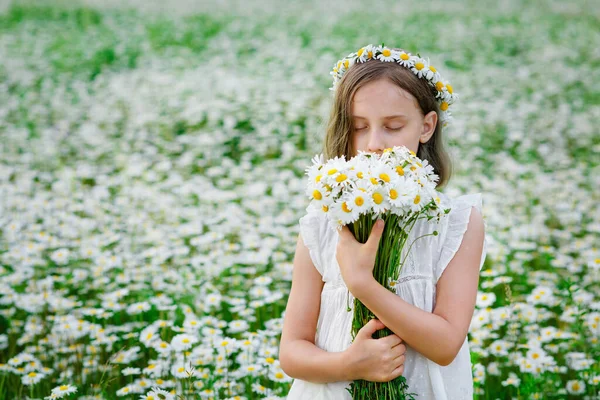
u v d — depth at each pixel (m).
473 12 15.40
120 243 4.29
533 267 4.17
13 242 4.23
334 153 1.90
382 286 1.64
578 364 2.83
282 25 13.57
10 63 9.56
